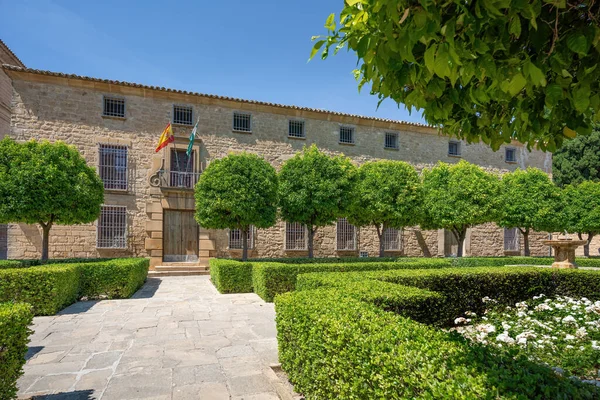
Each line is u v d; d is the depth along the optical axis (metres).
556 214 15.64
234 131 14.43
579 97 1.86
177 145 13.59
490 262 12.93
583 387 1.44
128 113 13.03
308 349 2.63
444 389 1.36
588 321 4.35
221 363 3.92
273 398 3.09
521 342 3.60
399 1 1.50
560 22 1.78
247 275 8.95
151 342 4.68
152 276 12.23
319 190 11.70
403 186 13.45
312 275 5.23
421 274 5.45
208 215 10.73
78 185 9.38
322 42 2.06
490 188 14.09
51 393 3.16
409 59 1.63
